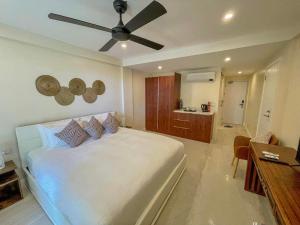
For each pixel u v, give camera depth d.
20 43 2.05
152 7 1.04
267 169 1.32
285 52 2.14
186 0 1.37
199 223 1.51
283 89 2.19
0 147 1.83
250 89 5.25
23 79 2.12
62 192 1.23
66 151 1.99
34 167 1.76
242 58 2.93
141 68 4.21
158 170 1.58
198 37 2.27
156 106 4.82
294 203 0.91
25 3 1.42
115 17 1.70
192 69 4.34
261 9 1.50
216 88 4.07
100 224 0.93
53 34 2.18
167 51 3.01
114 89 3.80
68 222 1.16
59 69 2.55
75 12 1.60
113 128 2.89
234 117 6.10
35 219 1.57
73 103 2.83
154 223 1.48
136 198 1.21
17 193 1.91
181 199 1.84
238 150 2.28
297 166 1.37
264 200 1.82
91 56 3.01
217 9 1.51
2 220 1.56
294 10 1.51
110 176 1.37
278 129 2.30
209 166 2.67
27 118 2.20
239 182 2.19
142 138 2.51
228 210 1.67
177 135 4.43
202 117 3.90
